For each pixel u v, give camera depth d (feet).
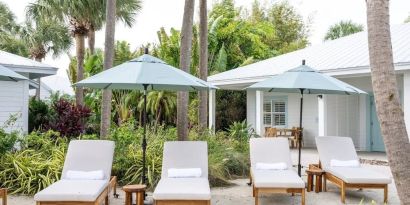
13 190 26.99
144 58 24.06
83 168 24.89
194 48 67.10
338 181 25.86
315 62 49.93
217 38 83.10
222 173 30.50
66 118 40.60
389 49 14.33
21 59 47.39
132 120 44.34
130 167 29.09
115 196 25.95
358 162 28.89
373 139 51.67
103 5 51.16
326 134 48.67
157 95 58.54
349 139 30.50
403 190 14.03
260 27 98.53
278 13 112.16
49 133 34.24
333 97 51.96
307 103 57.00
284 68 51.11
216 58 80.23
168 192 20.94
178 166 26.02
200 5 40.57
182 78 22.58
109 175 24.64
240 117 72.13
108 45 34.04
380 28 14.33
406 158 14.06
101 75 23.21
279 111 60.49
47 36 90.33
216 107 70.74
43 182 26.37
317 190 28.09
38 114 46.01
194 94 61.67
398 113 14.19
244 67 62.59
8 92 40.50
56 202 20.07
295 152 50.37
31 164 28.04
